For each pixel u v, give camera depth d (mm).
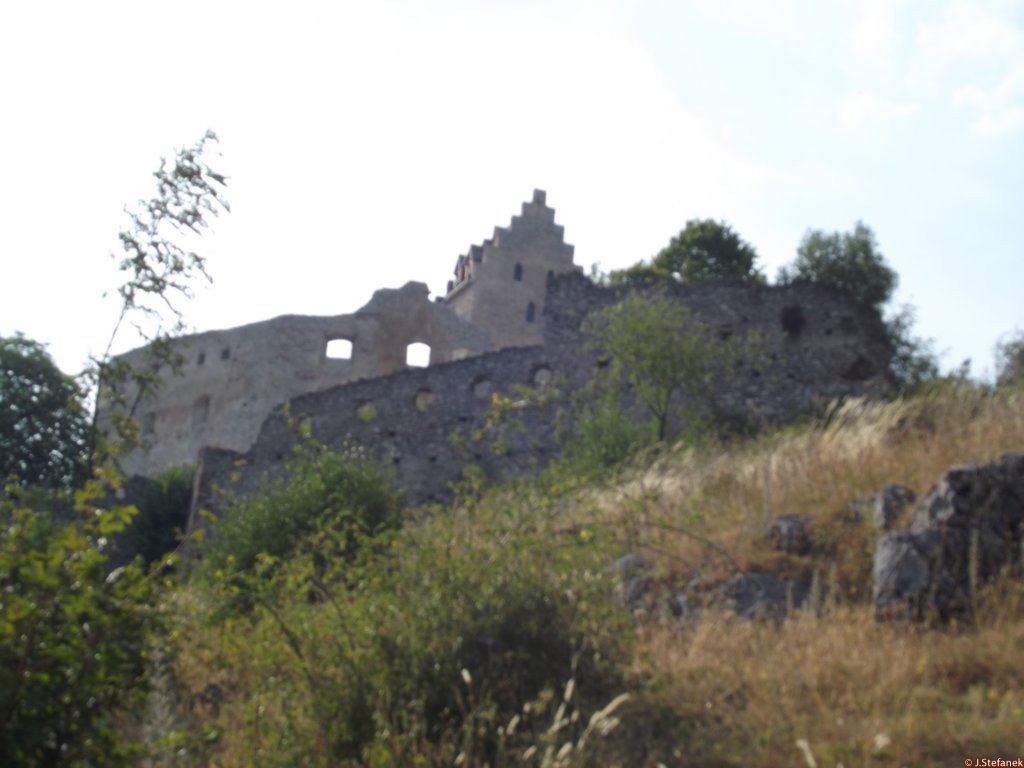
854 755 7871
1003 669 8859
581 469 22719
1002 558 10453
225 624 12016
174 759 9297
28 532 8305
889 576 10297
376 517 18062
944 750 7824
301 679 9945
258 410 49938
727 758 8180
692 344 25844
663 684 9438
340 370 51625
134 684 8211
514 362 30578
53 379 22109
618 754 8461
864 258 33625
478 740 8734
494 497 12516
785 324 28797
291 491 18344
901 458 13953
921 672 8977
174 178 11023
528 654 9492
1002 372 18609
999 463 11070
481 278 66125
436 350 53062
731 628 10516
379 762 8547
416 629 9703
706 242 40531
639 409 27953
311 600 13305
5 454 21344
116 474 9445
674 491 15211
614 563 12297
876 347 28578
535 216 68188
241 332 51500
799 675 9195
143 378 11227
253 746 9414
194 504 31266
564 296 30688
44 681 7598
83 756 7805
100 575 8125
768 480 13945
